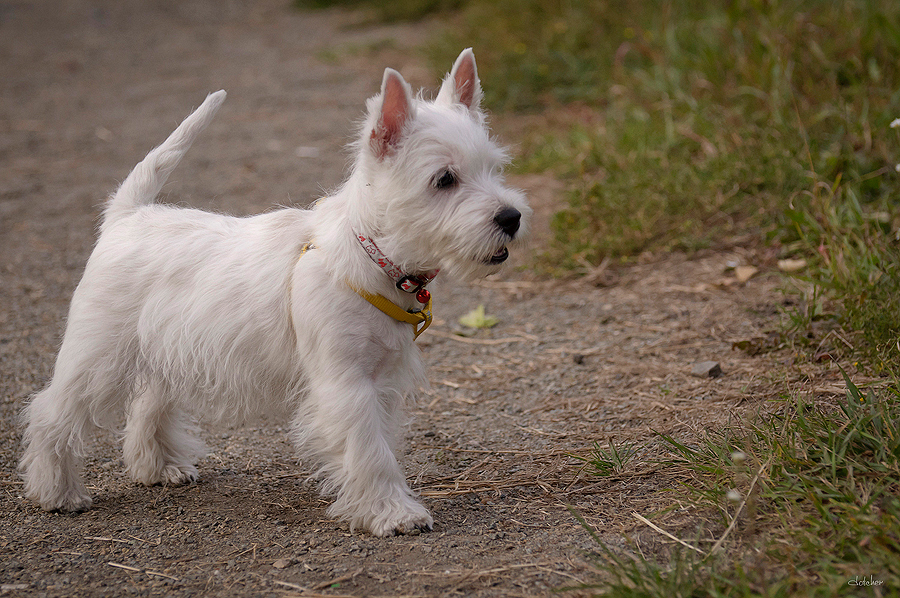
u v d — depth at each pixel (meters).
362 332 3.24
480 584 2.86
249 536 3.37
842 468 3.06
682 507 3.19
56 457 3.62
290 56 14.94
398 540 3.25
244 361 3.41
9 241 7.55
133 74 14.10
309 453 3.46
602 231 6.54
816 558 2.63
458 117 3.37
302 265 3.29
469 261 3.27
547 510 3.42
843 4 8.42
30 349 5.56
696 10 9.78
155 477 3.97
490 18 12.72
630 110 8.63
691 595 2.55
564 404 4.50
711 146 7.22
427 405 4.71
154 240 3.59
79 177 9.21
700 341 4.98
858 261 4.91
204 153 9.85
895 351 4.02
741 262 5.92
